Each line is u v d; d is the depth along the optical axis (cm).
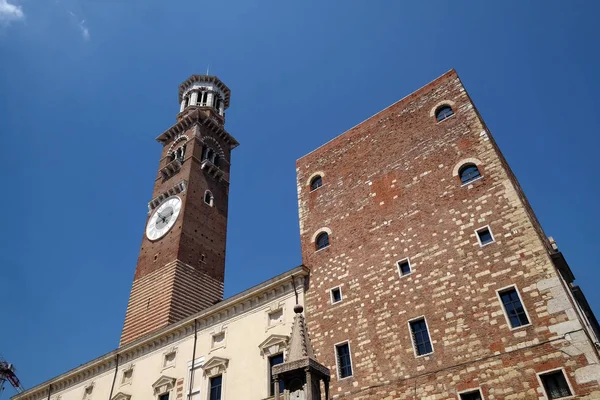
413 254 3219
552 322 2467
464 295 2842
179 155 7244
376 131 4078
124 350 4634
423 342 2873
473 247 2962
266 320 3706
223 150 7612
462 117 3538
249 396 3419
